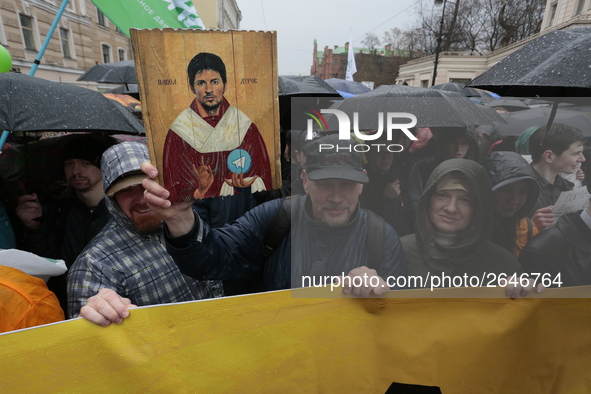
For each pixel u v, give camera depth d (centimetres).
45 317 94
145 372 92
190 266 101
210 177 87
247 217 116
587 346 94
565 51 140
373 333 96
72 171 178
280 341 96
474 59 2100
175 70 81
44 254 180
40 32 1079
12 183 176
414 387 98
